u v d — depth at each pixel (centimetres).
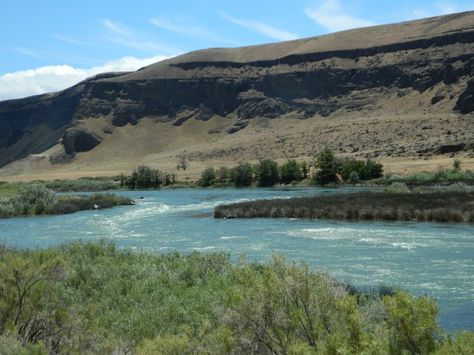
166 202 8106
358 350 643
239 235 3806
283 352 762
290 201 5756
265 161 13438
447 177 9788
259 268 1761
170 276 1861
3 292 1010
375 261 2552
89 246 2420
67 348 938
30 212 6272
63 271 1162
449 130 18612
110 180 17338
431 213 4372
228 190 11769
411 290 1922
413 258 2622
